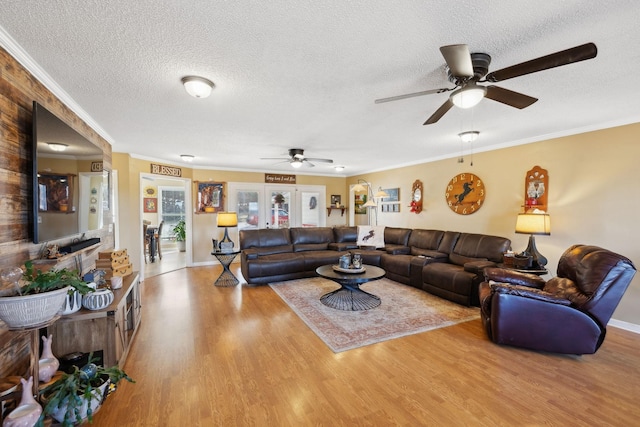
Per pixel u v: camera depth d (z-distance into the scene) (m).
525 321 2.52
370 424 1.69
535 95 2.43
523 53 1.79
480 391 1.99
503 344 2.64
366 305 3.69
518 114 2.93
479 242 4.23
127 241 4.81
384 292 4.28
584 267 2.51
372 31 1.54
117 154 4.73
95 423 1.68
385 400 1.90
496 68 1.99
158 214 8.94
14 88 1.73
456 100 1.87
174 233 9.02
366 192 7.47
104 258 2.76
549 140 3.71
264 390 2.00
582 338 2.38
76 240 2.54
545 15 1.42
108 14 1.39
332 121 3.13
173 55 1.78
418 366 2.31
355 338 2.79
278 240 5.47
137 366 2.30
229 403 1.87
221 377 2.15
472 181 4.71
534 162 3.88
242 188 6.82
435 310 3.54
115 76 2.05
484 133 3.70
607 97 2.48
